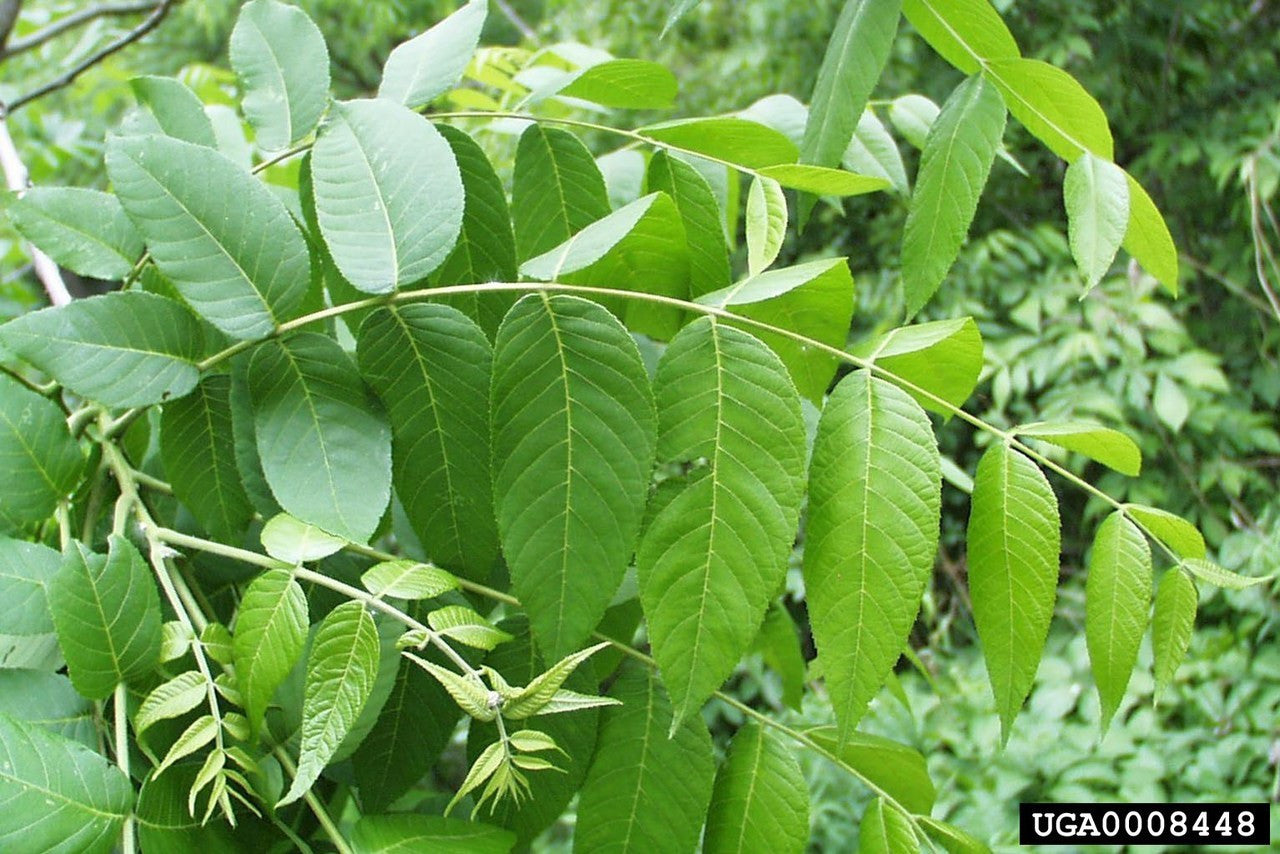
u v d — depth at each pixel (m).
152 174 0.51
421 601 0.54
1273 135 2.27
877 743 0.54
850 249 2.71
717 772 0.54
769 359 0.49
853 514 0.48
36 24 1.52
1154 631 0.50
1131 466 0.50
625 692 0.53
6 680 0.49
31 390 0.54
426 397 0.52
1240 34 2.53
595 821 0.52
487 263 0.57
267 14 0.57
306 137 0.57
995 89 0.53
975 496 0.50
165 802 0.48
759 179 0.56
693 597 0.48
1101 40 2.49
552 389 0.49
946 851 0.53
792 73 2.62
